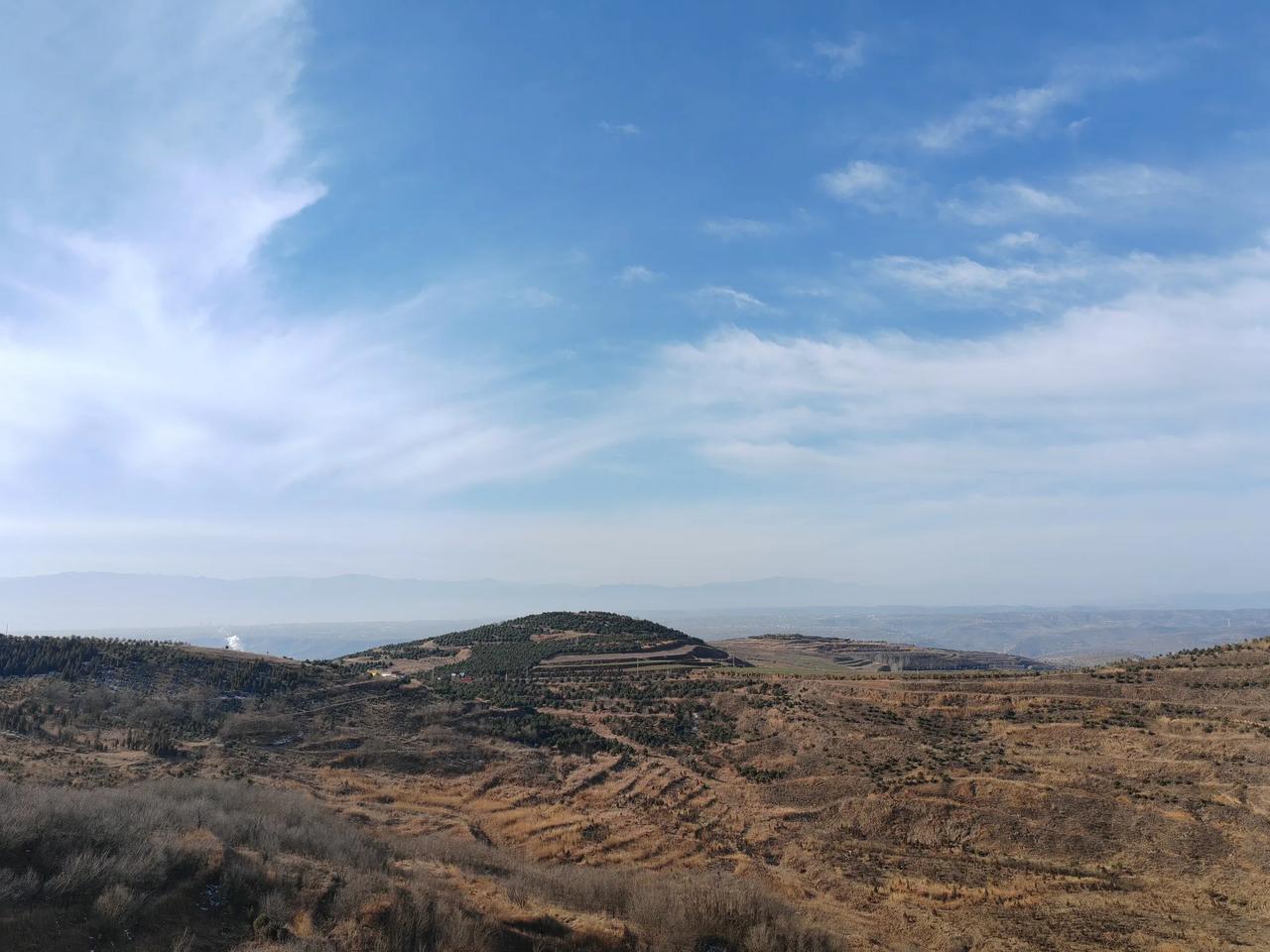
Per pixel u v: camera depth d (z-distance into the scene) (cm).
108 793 3759
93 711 6019
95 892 2639
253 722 6475
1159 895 4650
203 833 3388
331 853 3628
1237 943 3975
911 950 3922
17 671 6569
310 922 2931
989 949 3956
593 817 5819
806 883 4962
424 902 3200
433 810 5550
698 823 5919
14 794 3159
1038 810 5656
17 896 2450
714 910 3753
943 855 5391
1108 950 3944
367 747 6550
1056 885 4834
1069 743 6450
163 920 2689
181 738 5897
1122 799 5591
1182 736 6162
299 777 5656
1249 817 5141
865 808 6012
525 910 3516
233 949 2683
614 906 3909
